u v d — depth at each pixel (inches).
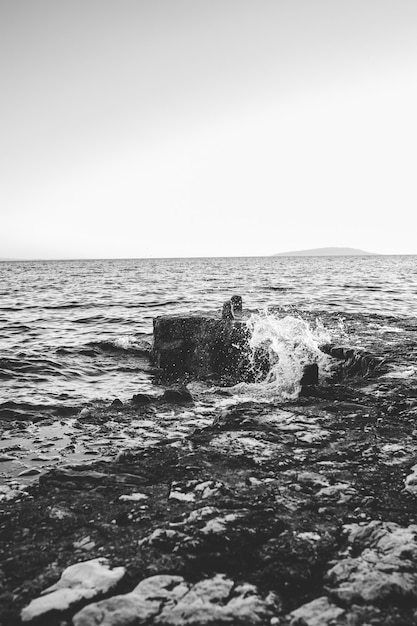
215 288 1421.0
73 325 663.1
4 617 93.0
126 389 348.2
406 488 147.3
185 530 122.4
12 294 1294.3
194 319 412.8
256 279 2016.5
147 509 136.6
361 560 108.0
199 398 296.2
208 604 94.7
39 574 107.1
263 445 190.1
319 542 116.3
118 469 170.1
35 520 133.7
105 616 91.4
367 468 164.4
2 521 134.1
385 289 1266.0
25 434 228.7
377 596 95.3
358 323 535.8
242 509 134.3
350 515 130.3
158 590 99.2
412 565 105.3
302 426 214.7
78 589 100.0
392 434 201.6
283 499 140.6
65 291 1414.9
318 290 1256.8
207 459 176.2
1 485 165.5
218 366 380.5
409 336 457.1
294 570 104.9
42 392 329.4
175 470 166.9
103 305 933.8
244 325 384.8
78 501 145.0
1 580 105.3
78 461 191.8
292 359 348.8
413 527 122.6
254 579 103.3
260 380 346.0
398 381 294.0
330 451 181.9
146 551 114.6
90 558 112.6
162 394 311.4
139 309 848.9
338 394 272.1
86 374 396.8
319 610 92.0
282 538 118.0
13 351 470.0
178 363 406.6
